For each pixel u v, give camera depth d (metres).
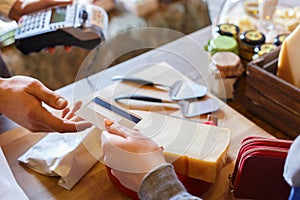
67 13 1.18
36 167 0.67
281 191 0.57
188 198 0.47
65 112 0.65
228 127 0.74
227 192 0.63
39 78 1.29
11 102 0.63
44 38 1.16
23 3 1.16
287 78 0.76
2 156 0.61
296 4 1.08
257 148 0.55
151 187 0.49
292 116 0.72
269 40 0.92
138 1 1.53
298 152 0.43
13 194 0.58
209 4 1.55
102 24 1.19
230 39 0.89
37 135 0.74
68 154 0.64
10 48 1.22
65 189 0.64
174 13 1.56
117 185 0.63
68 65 1.35
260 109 0.78
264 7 1.00
